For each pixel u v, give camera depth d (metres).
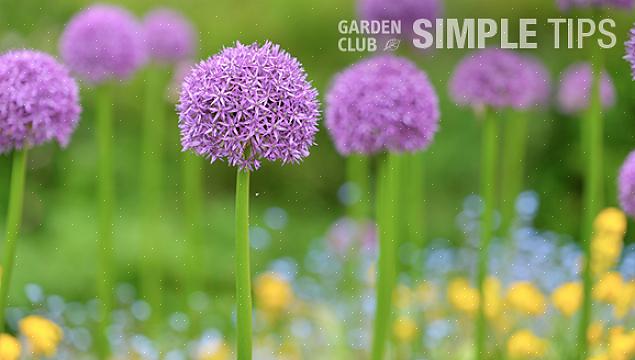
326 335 6.91
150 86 7.16
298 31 13.21
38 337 5.18
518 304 5.91
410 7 5.43
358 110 4.11
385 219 4.21
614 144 11.32
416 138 4.14
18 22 12.25
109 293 5.83
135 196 12.20
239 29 13.16
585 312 4.43
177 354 6.45
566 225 11.82
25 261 9.58
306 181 12.88
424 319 6.45
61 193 11.55
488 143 4.95
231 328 7.84
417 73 4.21
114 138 12.51
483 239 4.82
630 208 4.59
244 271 3.21
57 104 3.67
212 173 12.71
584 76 8.19
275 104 2.96
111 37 5.81
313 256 8.76
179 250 10.03
